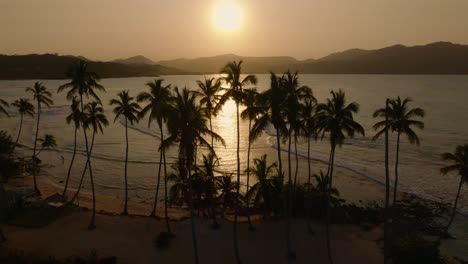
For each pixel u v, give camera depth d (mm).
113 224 41938
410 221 46281
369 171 66000
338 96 33125
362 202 52625
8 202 44719
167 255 35656
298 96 34281
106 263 32438
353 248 38344
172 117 28250
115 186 59688
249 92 33344
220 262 34875
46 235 38844
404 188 57625
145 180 62500
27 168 65562
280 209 42906
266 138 95500
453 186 58156
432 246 36844
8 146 68062
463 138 90562
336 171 66500
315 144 87438
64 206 45562
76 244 37000
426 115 125688
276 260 35500
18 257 32656
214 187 41969
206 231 40469
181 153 29469
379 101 172875
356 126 32500
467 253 39219
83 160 74625
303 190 45406
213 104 37906
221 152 80312
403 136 95312
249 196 42312
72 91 41281
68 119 43281
